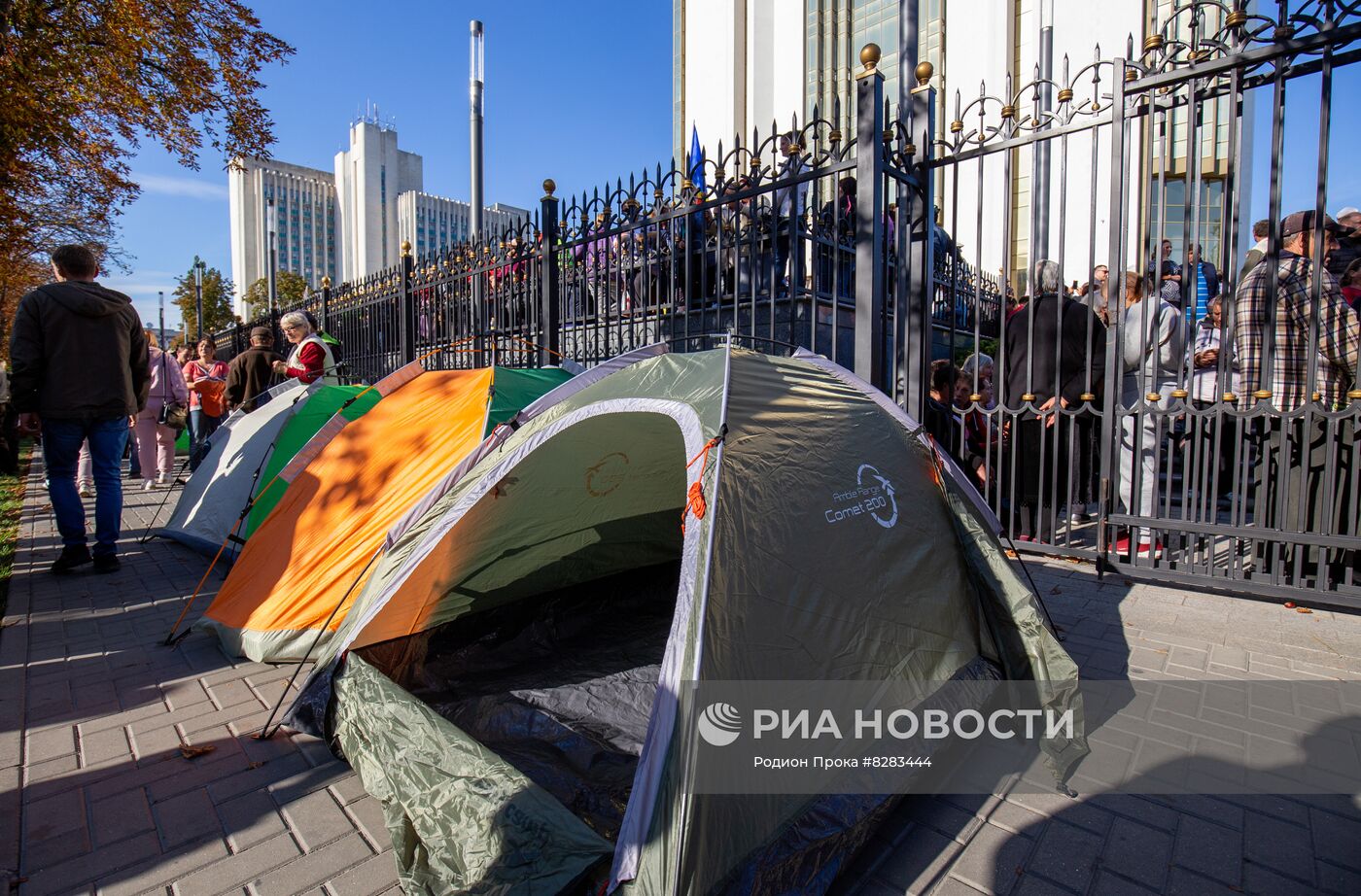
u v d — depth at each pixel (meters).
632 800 1.76
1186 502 4.05
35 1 6.91
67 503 4.88
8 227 8.29
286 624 3.50
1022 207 13.04
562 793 2.29
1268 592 3.73
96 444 4.93
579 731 2.71
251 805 2.39
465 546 3.23
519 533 3.43
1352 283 4.02
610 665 3.29
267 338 7.62
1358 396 3.37
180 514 5.72
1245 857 2.06
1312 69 3.53
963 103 15.14
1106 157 11.53
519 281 6.89
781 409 2.55
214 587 4.70
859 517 2.52
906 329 4.80
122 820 2.31
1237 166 3.68
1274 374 4.02
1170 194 10.64
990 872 2.03
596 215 5.93
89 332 4.74
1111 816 2.26
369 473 3.80
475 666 3.28
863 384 3.28
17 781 2.54
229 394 7.56
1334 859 2.04
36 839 2.22
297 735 2.85
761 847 1.83
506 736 2.71
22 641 3.80
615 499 3.73
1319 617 3.67
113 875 2.06
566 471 3.31
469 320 7.84
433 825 2.04
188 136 9.00
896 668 2.38
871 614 2.37
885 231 4.59
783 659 2.03
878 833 2.20
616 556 4.09
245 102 9.16
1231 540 3.91
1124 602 3.99
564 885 1.74
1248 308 4.05
